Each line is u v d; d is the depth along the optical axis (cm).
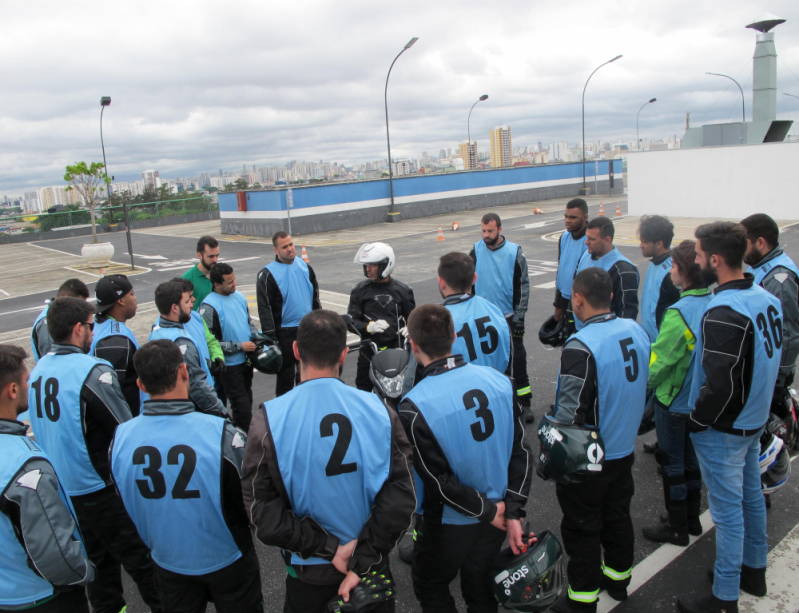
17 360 217
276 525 198
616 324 286
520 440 259
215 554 231
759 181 2361
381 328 479
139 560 302
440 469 236
